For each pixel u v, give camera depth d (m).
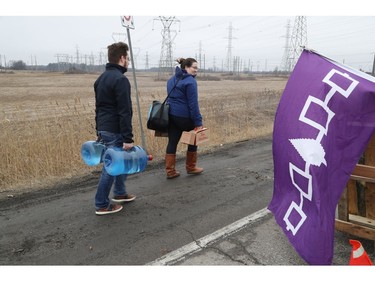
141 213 4.17
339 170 2.41
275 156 3.17
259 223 3.84
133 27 6.31
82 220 4.00
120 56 3.97
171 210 4.25
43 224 3.91
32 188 5.18
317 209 2.54
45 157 6.00
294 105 2.96
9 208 4.42
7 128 7.77
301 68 3.11
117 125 4.00
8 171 5.59
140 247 3.36
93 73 90.12
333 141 2.48
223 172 5.89
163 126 5.18
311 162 2.61
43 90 30.84
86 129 7.86
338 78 2.63
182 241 3.46
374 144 2.89
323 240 2.47
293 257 3.11
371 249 3.17
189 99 5.19
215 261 3.07
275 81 57.34
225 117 11.84
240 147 8.05
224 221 3.91
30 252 3.31
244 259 3.09
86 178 5.64
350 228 3.13
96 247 3.38
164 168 6.17
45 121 9.51
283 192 3.12
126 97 3.85
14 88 33.66
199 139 5.32
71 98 22.39
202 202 4.51
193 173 5.77
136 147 4.15
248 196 4.71
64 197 4.79
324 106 2.63
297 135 2.82
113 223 3.90
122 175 4.41
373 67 8.66
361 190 3.17
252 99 16.62
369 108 2.34
